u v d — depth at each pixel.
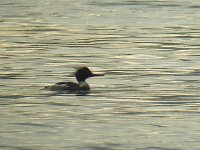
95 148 23.28
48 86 31.27
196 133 24.72
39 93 30.50
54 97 29.80
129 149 23.17
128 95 30.19
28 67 36.59
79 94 30.34
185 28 50.75
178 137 24.31
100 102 28.95
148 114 27.16
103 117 26.73
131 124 25.83
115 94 30.34
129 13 58.75
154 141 23.89
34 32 49.53
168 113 27.31
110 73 35.12
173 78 33.72
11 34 48.66
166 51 41.59
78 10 60.97
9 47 43.31
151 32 48.97
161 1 67.00
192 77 33.94
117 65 37.22
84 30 50.12
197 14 58.28
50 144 23.64
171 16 57.09
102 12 59.41
